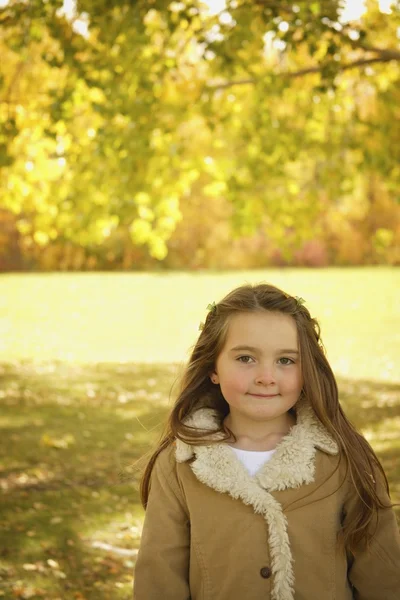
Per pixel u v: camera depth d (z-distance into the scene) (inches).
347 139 367.2
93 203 337.4
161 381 399.2
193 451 76.9
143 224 345.7
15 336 613.6
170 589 75.5
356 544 75.6
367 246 1368.1
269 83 313.9
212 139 355.6
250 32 276.4
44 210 382.0
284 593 71.6
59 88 315.9
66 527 177.3
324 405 76.3
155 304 858.8
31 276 1253.7
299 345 76.3
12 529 175.3
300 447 74.8
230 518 73.7
